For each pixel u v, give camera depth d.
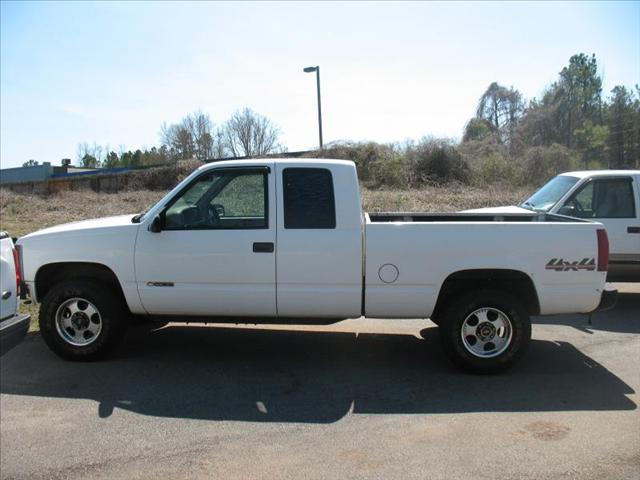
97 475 3.47
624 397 4.69
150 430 4.08
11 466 3.57
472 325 5.20
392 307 5.18
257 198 5.29
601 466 3.55
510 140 31.94
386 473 3.48
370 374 5.23
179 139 46.00
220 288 5.26
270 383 5.00
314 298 5.19
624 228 7.66
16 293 4.67
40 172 56.62
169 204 5.33
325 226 5.15
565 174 8.73
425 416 4.32
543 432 4.04
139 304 5.41
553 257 5.08
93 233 5.41
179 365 5.45
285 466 3.57
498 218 6.71
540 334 6.60
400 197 18.95
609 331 6.72
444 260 5.08
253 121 44.50
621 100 44.34
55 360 5.56
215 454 3.73
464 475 3.45
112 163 60.00
